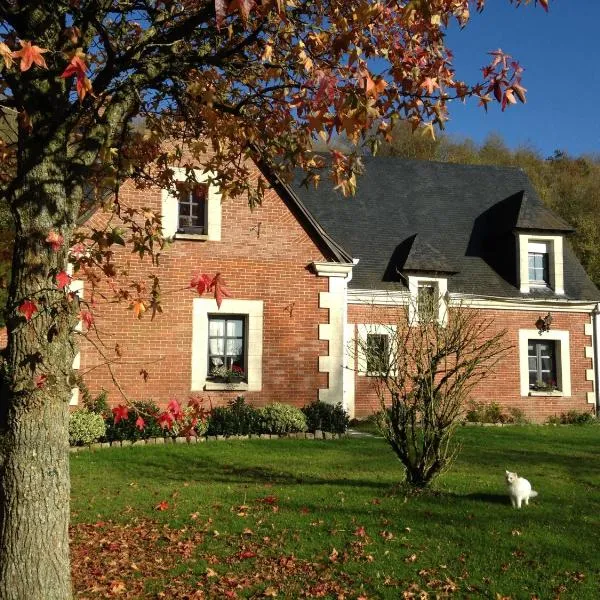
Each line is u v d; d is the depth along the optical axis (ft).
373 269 61.93
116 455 36.19
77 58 11.99
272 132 20.24
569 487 29.73
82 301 14.26
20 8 15.17
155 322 44.01
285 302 47.26
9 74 14.93
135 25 20.71
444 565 18.65
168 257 44.80
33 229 13.97
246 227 46.85
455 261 65.57
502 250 67.05
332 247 48.42
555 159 148.25
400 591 16.87
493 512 24.04
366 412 57.31
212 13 16.42
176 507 24.82
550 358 64.13
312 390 47.11
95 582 17.52
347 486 28.27
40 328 13.64
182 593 16.76
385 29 17.35
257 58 19.98
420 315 31.42
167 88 19.89
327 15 18.53
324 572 18.13
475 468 34.47
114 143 19.11
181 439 41.06
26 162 14.29
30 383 13.48
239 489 27.78
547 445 43.98
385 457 36.76
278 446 39.83
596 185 127.44
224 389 45.21
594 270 103.71
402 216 68.49
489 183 75.00
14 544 13.28
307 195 67.56
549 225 64.80
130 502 25.64
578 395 63.36
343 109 13.14
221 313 46.24
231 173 21.67
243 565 18.69
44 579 13.38
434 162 75.77
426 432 27.27
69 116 14.56
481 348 29.22
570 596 16.66
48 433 13.67
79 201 15.43
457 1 16.48
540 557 19.40
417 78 16.38
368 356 29.37
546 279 65.82
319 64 16.63
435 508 24.38
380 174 72.59
